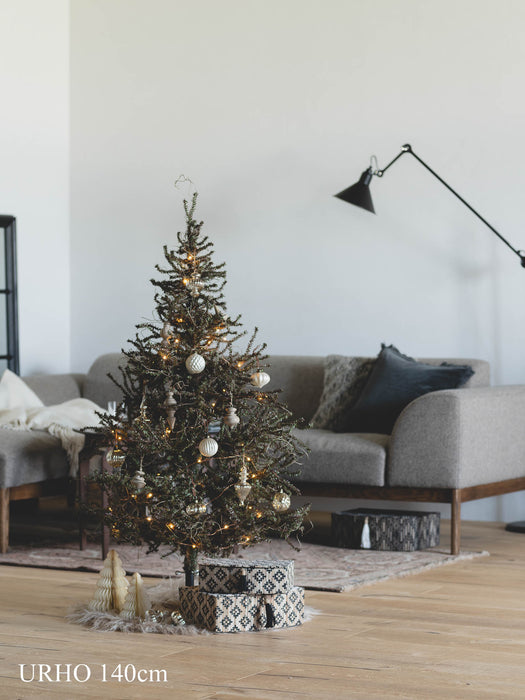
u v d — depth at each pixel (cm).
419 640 289
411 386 473
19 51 603
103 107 624
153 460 321
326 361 517
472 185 533
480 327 532
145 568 402
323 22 564
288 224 575
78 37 628
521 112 523
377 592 357
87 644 286
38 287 617
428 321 543
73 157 631
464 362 503
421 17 542
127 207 618
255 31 582
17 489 446
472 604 337
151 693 240
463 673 256
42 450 453
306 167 570
